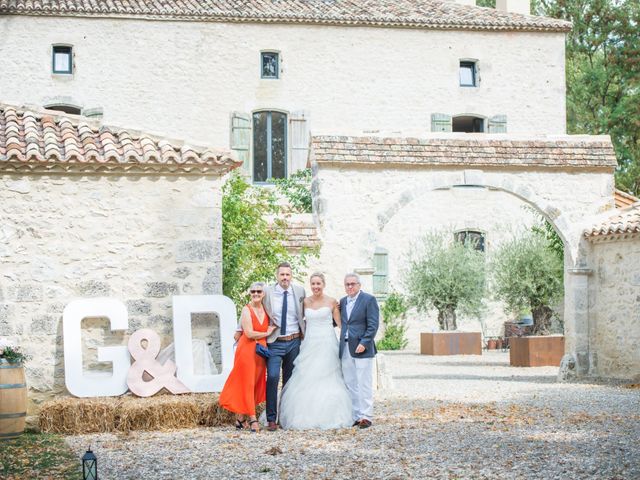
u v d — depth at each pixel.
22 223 9.87
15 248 9.84
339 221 14.34
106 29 21.86
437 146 14.58
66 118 10.94
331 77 22.95
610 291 14.59
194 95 22.22
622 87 33.00
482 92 23.73
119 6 21.92
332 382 9.50
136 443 8.45
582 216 15.00
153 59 22.06
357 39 23.12
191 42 22.25
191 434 8.98
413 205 23.48
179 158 10.16
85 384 9.68
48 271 9.90
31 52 21.48
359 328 9.54
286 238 14.27
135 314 10.09
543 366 17.56
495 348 23.36
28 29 21.48
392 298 23.19
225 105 22.39
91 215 10.05
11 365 8.91
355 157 14.28
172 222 10.24
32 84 21.47
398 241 23.39
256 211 13.66
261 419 9.80
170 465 7.38
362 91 23.09
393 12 23.66
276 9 22.80
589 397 11.91
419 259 22.58
